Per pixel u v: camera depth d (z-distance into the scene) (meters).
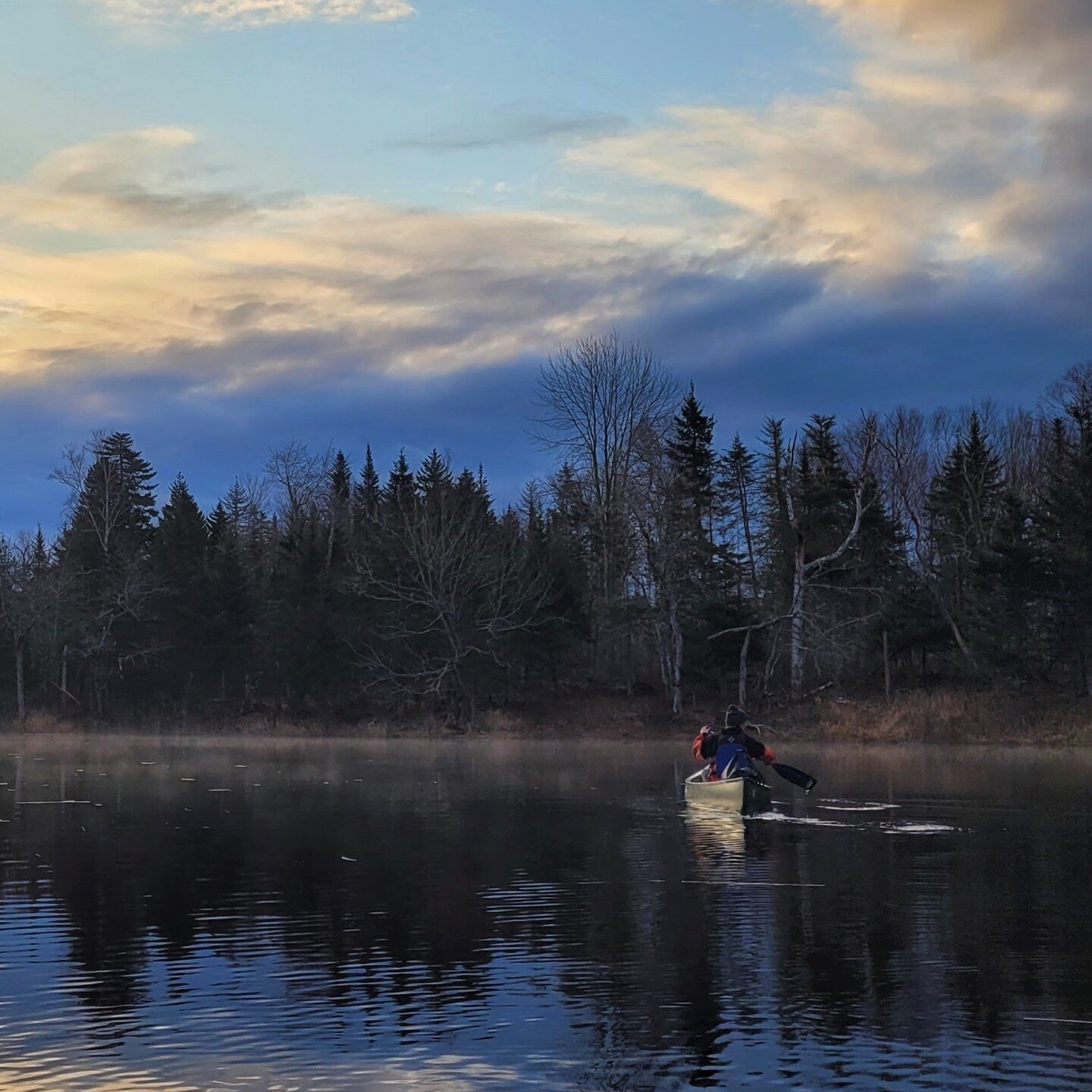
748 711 59.56
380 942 12.23
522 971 11.04
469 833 20.95
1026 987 10.46
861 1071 8.43
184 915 13.59
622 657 76.56
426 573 65.31
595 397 75.38
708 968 11.13
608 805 25.80
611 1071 8.45
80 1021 9.59
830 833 20.97
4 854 18.47
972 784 30.83
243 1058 8.73
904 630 61.72
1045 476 77.69
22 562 81.81
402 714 65.69
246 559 85.94
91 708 76.44
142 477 100.88
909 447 84.06
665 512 62.72
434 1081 8.28
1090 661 55.72
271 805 26.02
